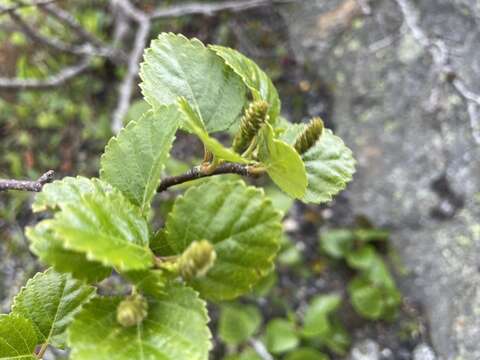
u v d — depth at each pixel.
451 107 0.46
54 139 0.50
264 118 0.16
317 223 0.49
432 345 0.43
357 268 0.47
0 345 0.16
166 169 0.41
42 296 0.17
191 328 0.13
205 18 0.54
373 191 0.48
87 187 0.15
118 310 0.13
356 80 0.51
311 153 0.19
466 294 0.42
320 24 0.54
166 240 0.15
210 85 0.18
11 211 0.46
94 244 0.13
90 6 0.54
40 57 0.50
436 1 0.49
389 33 0.51
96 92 0.52
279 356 0.44
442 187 0.46
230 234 0.14
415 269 0.46
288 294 0.46
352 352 0.44
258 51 0.55
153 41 0.18
